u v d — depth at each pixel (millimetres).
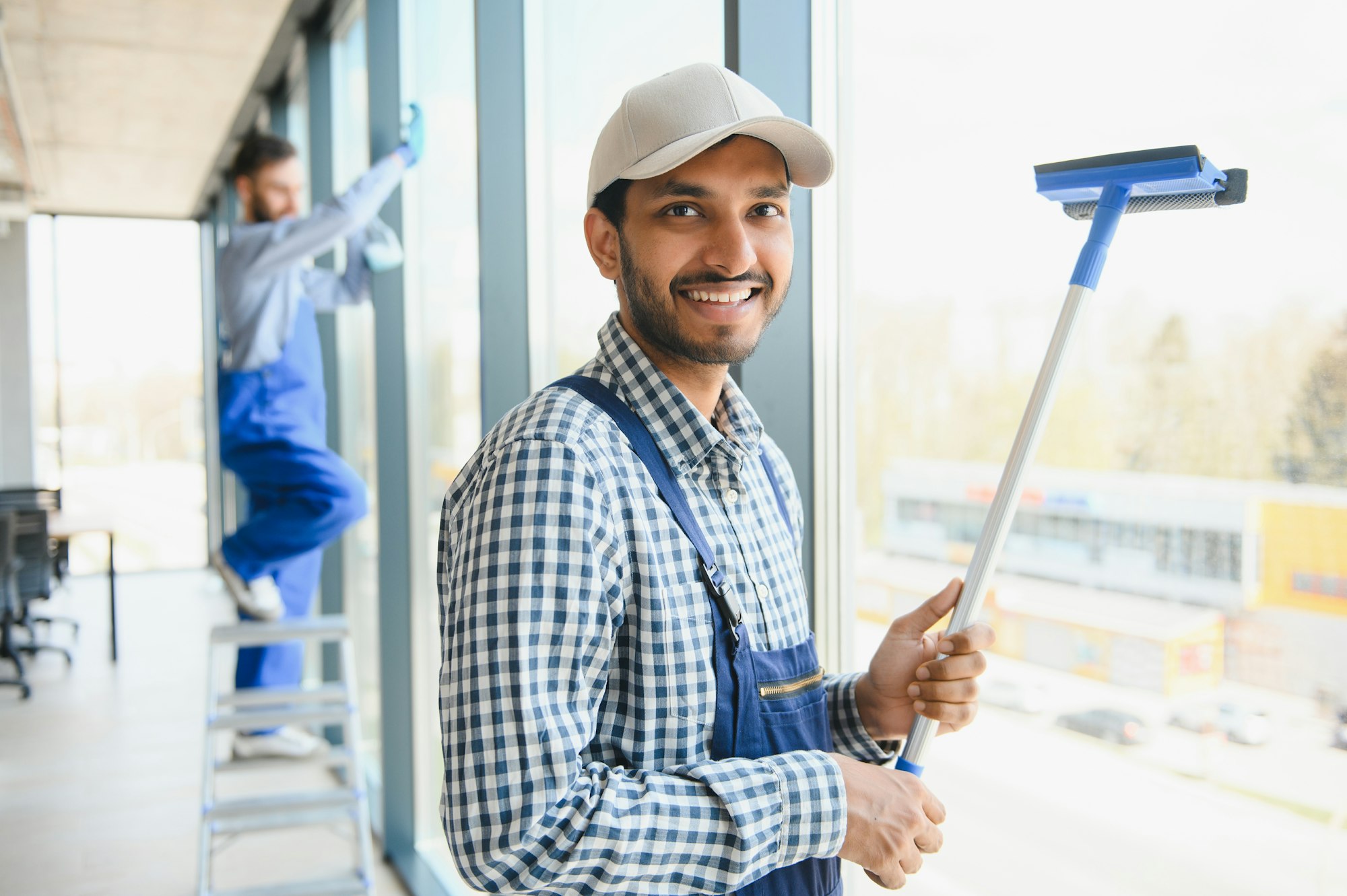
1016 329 1212
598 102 2137
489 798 783
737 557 941
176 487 10359
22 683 5441
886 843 852
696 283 924
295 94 5496
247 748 4207
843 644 1561
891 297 1437
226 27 4789
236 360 3139
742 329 940
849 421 1541
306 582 3912
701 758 881
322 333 4816
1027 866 1229
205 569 10250
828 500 1541
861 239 1499
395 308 3408
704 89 916
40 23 4754
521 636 795
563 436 857
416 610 3412
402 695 3385
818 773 854
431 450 3395
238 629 3016
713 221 922
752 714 902
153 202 9641
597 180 969
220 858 3473
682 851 801
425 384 3424
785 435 1514
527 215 2430
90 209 9969
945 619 1336
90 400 10047
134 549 10156
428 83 3248
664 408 942
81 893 3211
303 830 3740
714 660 891
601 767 828
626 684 870
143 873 3348
